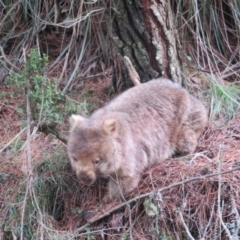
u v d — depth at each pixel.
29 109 9.74
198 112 10.34
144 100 10.03
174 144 10.23
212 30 13.26
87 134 8.98
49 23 12.65
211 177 9.30
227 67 12.79
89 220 9.38
